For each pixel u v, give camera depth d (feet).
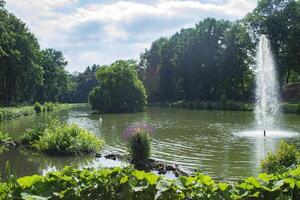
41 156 55.42
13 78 203.10
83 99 420.77
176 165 45.68
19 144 66.49
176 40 255.70
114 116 147.64
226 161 48.55
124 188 18.99
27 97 240.73
